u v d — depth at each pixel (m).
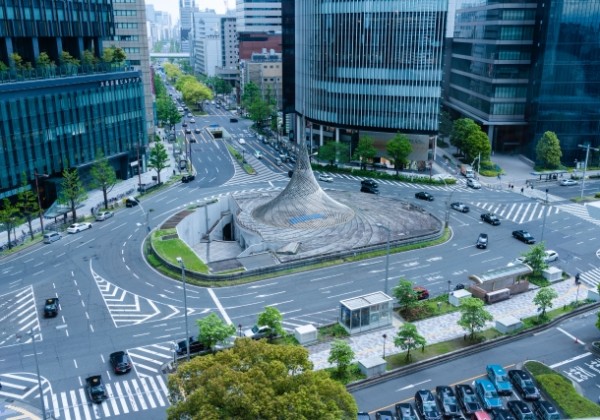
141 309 74.69
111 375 60.34
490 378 58.66
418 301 75.56
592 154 150.25
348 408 40.06
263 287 80.88
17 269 88.00
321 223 101.38
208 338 60.72
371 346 65.62
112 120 135.25
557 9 139.75
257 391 37.59
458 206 115.75
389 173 145.88
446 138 183.75
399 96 149.25
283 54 188.50
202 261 87.88
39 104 113.56
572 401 53.84
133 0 174.62
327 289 80.12
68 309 74.81
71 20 126.44
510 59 154.75
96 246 97.31
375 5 144.12
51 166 118.62
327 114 162.50
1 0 109.25
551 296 69.31
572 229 105.06
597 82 145.12
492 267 87.38
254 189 132.12
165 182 138.00
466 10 181.38
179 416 38.09
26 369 61.41
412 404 55.06
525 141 159.88
